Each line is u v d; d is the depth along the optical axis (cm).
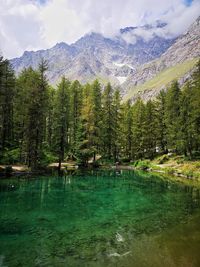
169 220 1991
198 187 3438
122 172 5050
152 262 1309
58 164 5344
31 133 4322
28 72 5728
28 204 2327
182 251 1442
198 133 5012
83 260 1308
